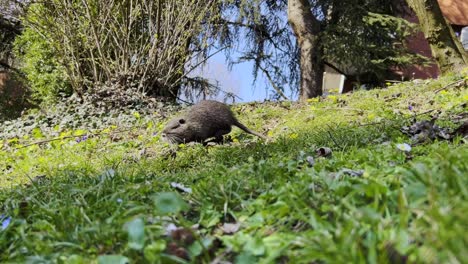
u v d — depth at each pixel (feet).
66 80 24.53
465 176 3.51
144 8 24.35
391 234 2.91
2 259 3.88
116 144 14.67
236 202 4.43
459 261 2.35
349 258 2.62
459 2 37.09
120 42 23.50
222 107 13.14
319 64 29.01
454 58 21.18
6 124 21.74
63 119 20.51
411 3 21.98
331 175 4.90
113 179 6.27
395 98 15.96
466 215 2.56
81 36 23.32
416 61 29.76
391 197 3.62
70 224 4.28
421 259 2.51
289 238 3.33
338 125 12.10
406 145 6.27
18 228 4.44
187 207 3.83
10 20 32.19
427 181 3.39
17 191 6.93
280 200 4.07
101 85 23.04
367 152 6.44
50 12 23.13
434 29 21.31
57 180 7.59
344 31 28.89
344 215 3.33
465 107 12.39
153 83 24.07
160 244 3.36
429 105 14.14
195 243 3.47
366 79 31.96
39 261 3.55
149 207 4.47
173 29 24.23
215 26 26.86
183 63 24.76
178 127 12.76
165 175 7.53
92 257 3.60
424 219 2.87
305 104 18.48
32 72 26.23
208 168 8.19
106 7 23.25
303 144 9.57
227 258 3.36
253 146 10.53
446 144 6.68
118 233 3.83
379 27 29.55
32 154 14.85
